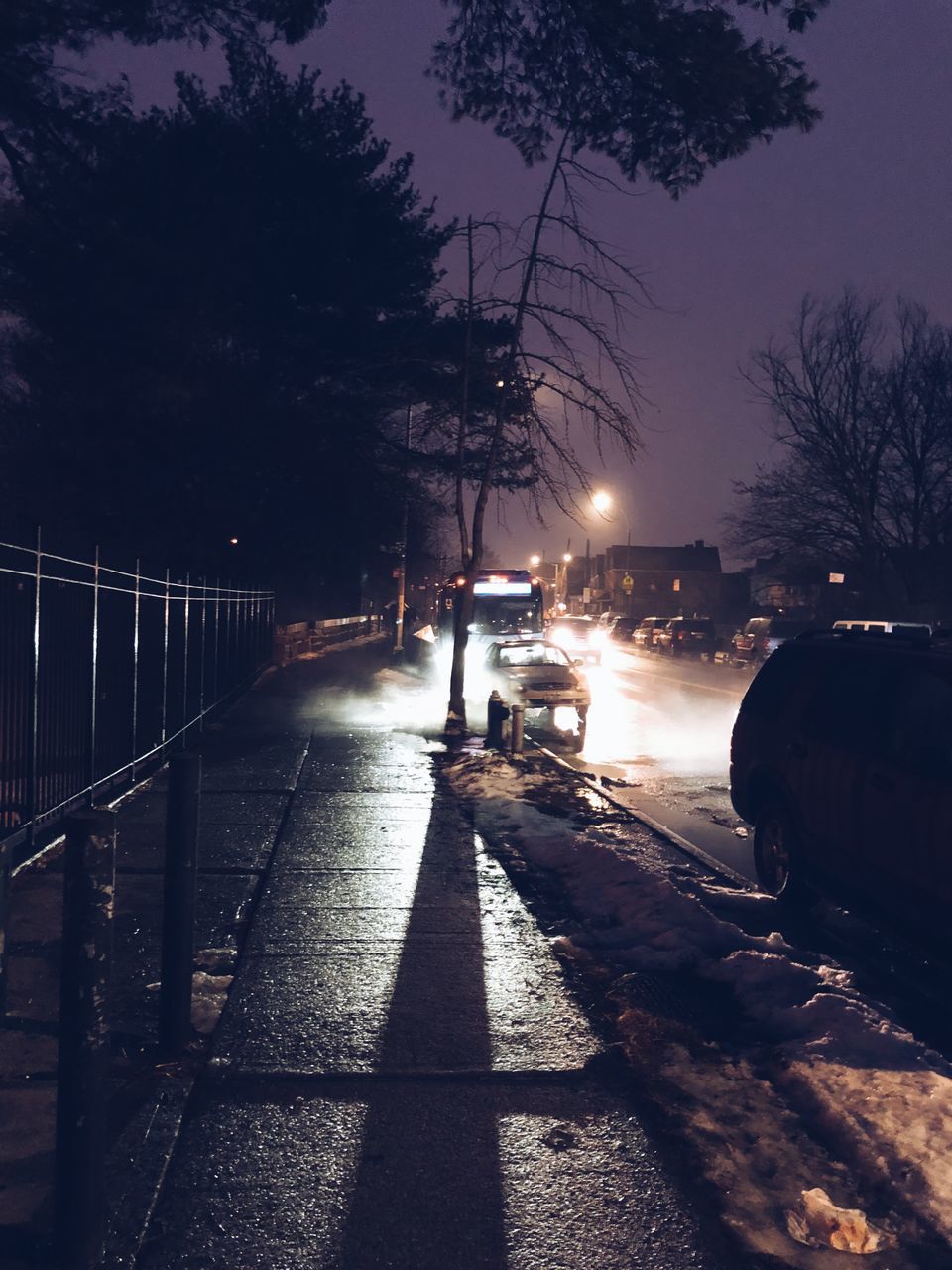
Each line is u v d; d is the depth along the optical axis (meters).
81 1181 3.28
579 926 7.03
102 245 17.62
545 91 11.68
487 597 32.44
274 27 12.04
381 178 30.20
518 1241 3.49
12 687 8.05
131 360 19.23
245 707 20.83
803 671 7.96
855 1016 5.31
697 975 6.16
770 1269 3.40
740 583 118.06
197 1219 3.56
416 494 31.75
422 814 10.60
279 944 6.46
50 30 13.82
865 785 6.64
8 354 23.86
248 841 9.23
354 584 60.62
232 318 23.20
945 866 5.78
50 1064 4.61
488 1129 4.22
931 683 6.43
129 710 11.34
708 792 13.31
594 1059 4.92
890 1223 3.70
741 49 10.79
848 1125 4.27
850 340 44.31
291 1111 4.32
